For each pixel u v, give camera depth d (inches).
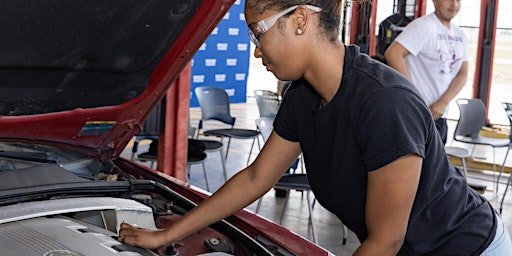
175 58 72.3
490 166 267.1
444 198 55.8
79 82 69.9
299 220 183.5
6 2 52.7
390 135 47.3
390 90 48.3
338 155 53.2
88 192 70.3
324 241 166.6
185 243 65.2
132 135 85.2
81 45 63.1
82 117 76.0
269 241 66.1
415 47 149.5
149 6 61.9
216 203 62.8
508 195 226.4
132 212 65.7
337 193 56.1
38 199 65.8
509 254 62.3
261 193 63.2
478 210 59.3
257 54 52.7
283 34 48.6
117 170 84.4
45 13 56.3
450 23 154.6
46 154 78.8
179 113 155.3
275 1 47.4
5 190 62.8
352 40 293.3
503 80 356.2
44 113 72.7
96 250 52.1
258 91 221.8
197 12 66.6
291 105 58.6
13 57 60.0
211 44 427.8
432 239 56.8
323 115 52.7
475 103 235.9
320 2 48.4
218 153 277.6
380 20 297.6
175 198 76.0
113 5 59.4
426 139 50.1
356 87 50.1
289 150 61.7
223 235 66.9
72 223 59.7
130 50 67.8
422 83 153.6
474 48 361.7
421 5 309.4
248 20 49.8
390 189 48.0
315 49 50.0
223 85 444.1
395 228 48.8
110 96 75.0
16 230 55.2
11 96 66.4
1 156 74.5
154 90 77.1
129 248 56.6
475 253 58.5
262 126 172.7
